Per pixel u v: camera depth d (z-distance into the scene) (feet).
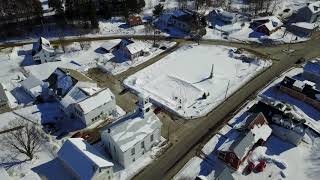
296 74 298.97
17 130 224.33
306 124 234.79
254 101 263.08
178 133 230.07
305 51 338.75
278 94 271.69
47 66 301.84
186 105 258.57
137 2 411.95
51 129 228.84
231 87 281.33
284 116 230.89
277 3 460.55
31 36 358.84
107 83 282.15
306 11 394.32
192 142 222.28
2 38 352.08
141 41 353.31
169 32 374.43
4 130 225.56
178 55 329.52
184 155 211.82
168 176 197.26
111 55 325.21
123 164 199.93
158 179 195.31
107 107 239.50
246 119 230.27
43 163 201.98
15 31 357.82
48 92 258.37
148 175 197.57
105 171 184.96
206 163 206.49
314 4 400.06
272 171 201.77
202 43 354.13
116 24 389.39
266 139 219.82
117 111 249.14
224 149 202.69
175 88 278.67
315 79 284.82
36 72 292.61
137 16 387.96
